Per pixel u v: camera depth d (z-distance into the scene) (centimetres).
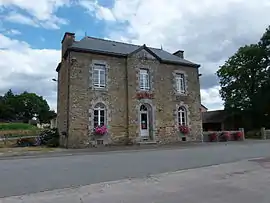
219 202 457
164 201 470
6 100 7369
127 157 1133
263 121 3466
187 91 2209
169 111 2092
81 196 514
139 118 1961
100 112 1850
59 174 746
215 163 923
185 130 2120
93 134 1788
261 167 814
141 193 530
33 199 497
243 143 1938
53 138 1997
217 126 3884
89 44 1969
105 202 470
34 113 7356
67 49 1789
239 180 637
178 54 2427
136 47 2238
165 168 832
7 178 696
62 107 1984
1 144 1970
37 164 954
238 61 3572
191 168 826
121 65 1964
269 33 3272
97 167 862
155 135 1991
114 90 1906
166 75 2134
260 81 3347
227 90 3716
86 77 1820
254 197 483
